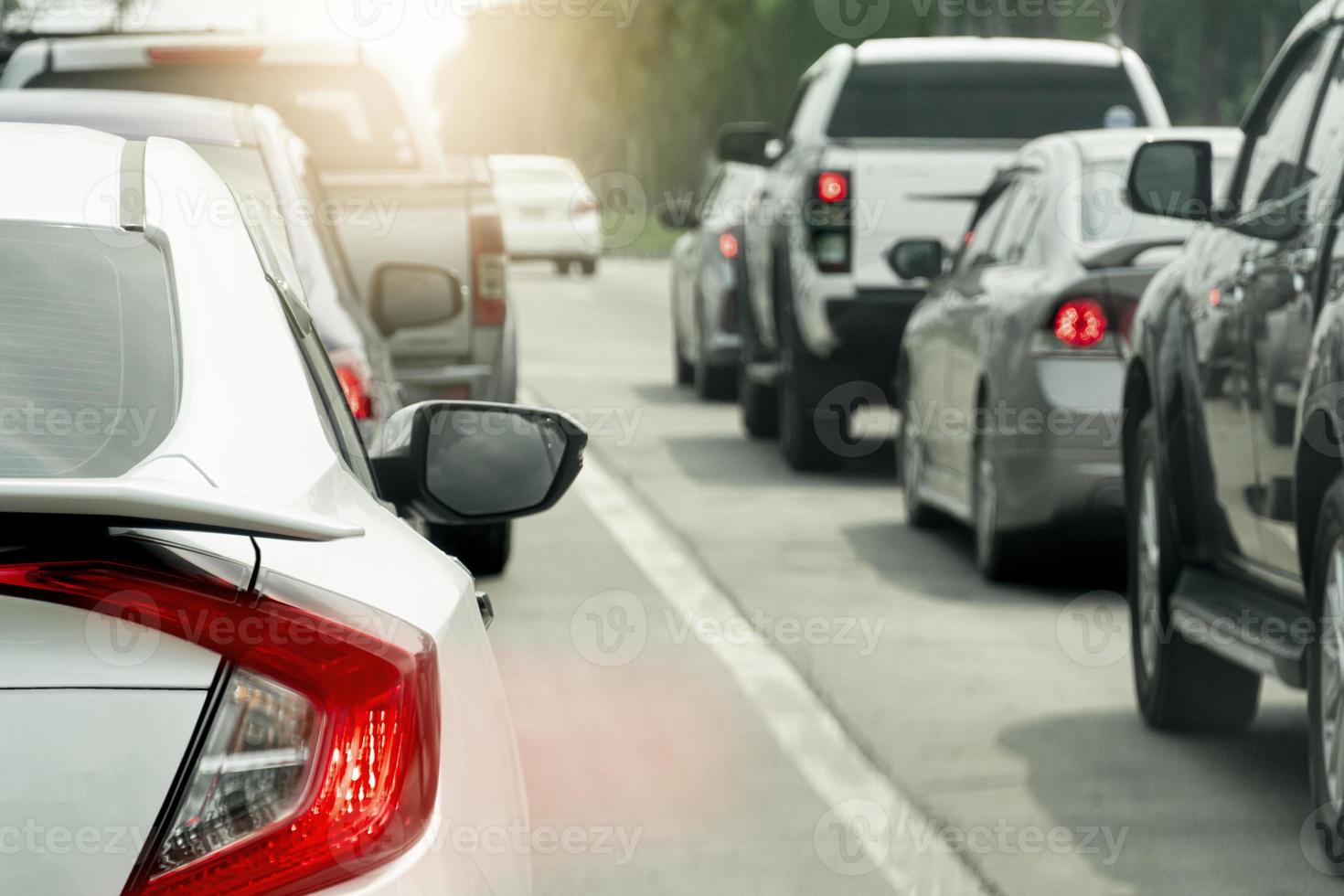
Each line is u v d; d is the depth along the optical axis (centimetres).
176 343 634
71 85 2827
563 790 1467
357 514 638
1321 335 1327
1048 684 1831
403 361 2372
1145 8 13700
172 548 515
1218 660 1614
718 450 3700
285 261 983
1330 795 1279
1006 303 2317
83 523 497
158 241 681
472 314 2395
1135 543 1744
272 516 480
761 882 1259
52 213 686
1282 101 1655
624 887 1248
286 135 1973
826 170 3253
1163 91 14088
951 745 1606
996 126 3575
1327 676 1287
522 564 2458
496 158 10338
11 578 492
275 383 657
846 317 3241
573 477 866
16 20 3070
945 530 2762
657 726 1655
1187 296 1664
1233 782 1498
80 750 498
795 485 3219
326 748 517
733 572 2406
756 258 3759
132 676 502
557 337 6347
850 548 2600
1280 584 1496
